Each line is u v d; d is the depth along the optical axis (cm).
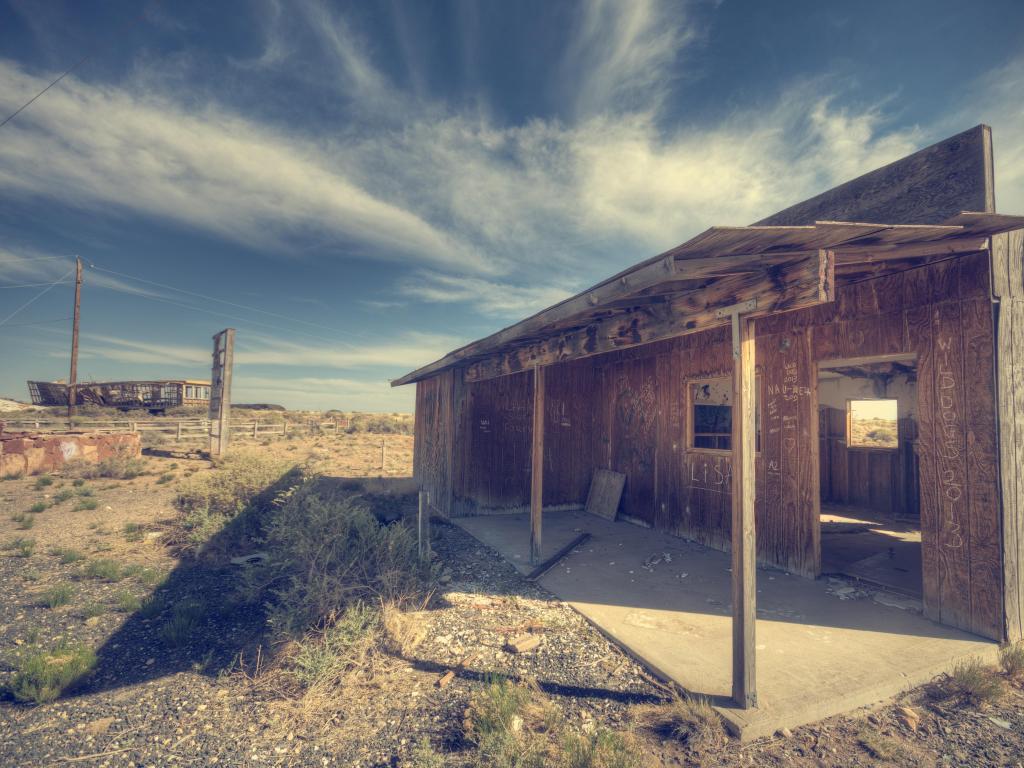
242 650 442
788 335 642
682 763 291
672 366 845
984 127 468
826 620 481
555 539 805
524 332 556
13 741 315
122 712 348
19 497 1139
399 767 289
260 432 2747
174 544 777
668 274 317
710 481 760
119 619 510
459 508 985
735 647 338
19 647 445
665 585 590
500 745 295
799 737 315
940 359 478
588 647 440
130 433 1791
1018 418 446
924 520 489
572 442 1064
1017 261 461
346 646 421
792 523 629
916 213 523
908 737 317
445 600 549
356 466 1778
